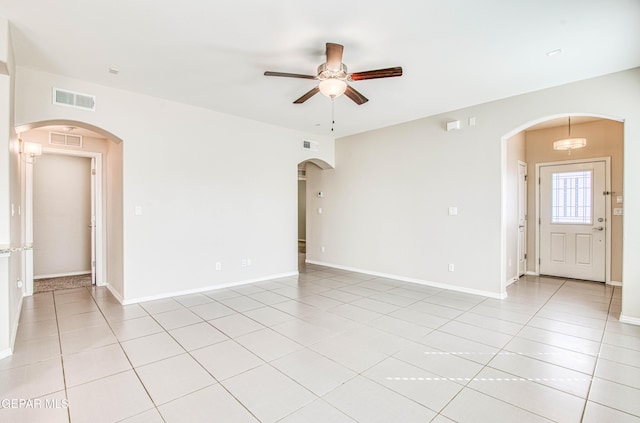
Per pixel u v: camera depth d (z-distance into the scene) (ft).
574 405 6.47
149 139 13.53
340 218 21.04
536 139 19.01
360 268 19.80
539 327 10.69
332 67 8.89
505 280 14.67
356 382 7.31
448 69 10.91
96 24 8.25
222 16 7.92
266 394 6.82
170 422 5.90
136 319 11.36
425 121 16.48
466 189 14.98
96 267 16.39
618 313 12.05
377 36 8.85
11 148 9.29
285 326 10.75
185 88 12.64
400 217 17.63
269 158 17.83
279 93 13.15
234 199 16.34
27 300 13.74
